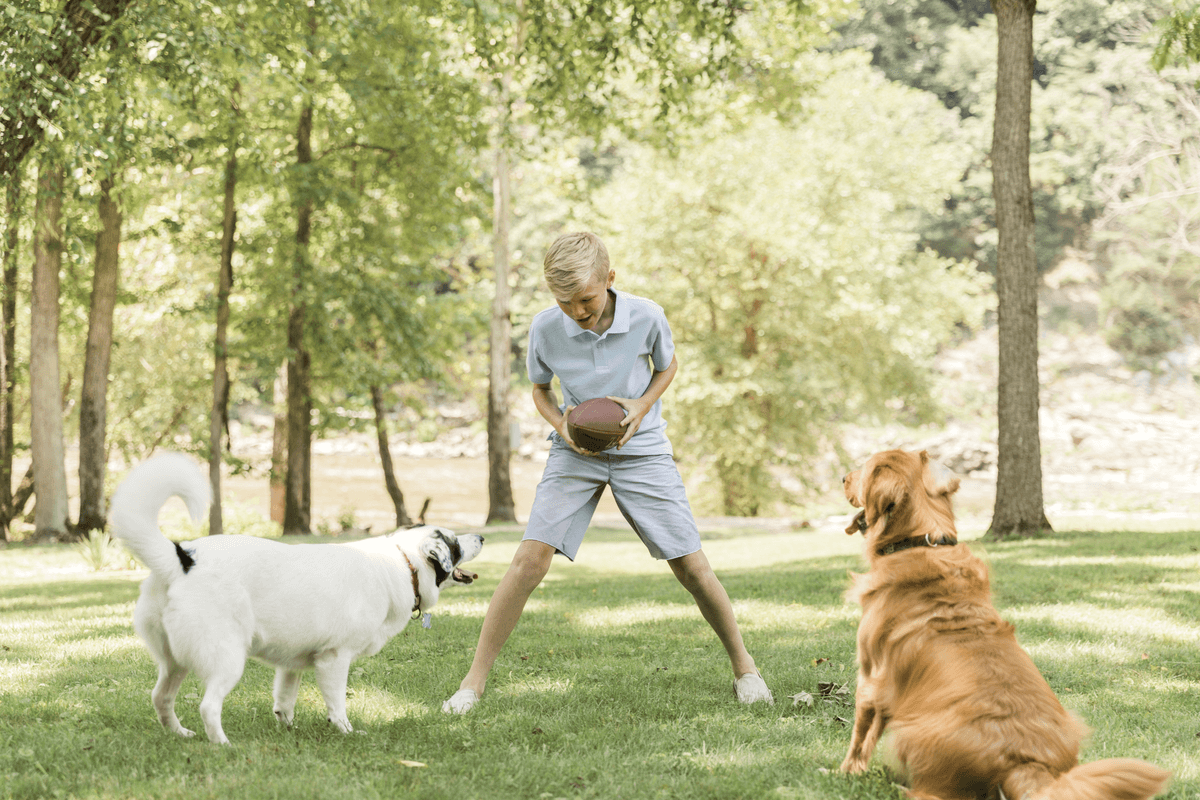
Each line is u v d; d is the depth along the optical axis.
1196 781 2.99
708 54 13.92
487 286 25.23
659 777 3.03
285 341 19.80
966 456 44.78
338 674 3.56
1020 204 11.20
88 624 6.80
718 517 24.42
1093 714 3.79
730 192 26.25
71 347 22.12
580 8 14.07
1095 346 56.34
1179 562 8.22
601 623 6.41
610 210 26.53
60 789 2.83
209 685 3.22
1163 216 49.16
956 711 2.48
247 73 11.08
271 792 2.75
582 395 4.07
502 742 3.46
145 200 15.23
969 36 60.28
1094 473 43.06
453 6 13.30
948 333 30.64
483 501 37.44
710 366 25.06
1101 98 53.72
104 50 9.12
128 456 23.67
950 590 2.85
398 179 18.23
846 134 34.28
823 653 5.08
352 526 22.75
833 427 27.64
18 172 8.91
